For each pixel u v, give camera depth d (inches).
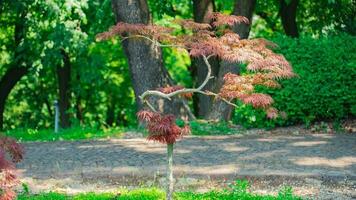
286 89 601.9
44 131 674.8
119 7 619.2
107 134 607.2
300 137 553.6
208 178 409.7
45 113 1190.3
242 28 639.1
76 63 897.5
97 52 955.3
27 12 739.4
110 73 1008.2
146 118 309.6
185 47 346.9
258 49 335.0
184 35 354.6
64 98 925.2
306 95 604.1
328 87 604.7
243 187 347.9
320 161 450.0
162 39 357.7
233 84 323.6
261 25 1025.5
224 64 635.5
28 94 1082.1
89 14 754.2
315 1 836.0
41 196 345.4
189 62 1040.2
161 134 310.7
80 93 961.5
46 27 733.3
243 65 622.2
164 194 343.6
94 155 488.1
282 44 617.3
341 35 639.8
